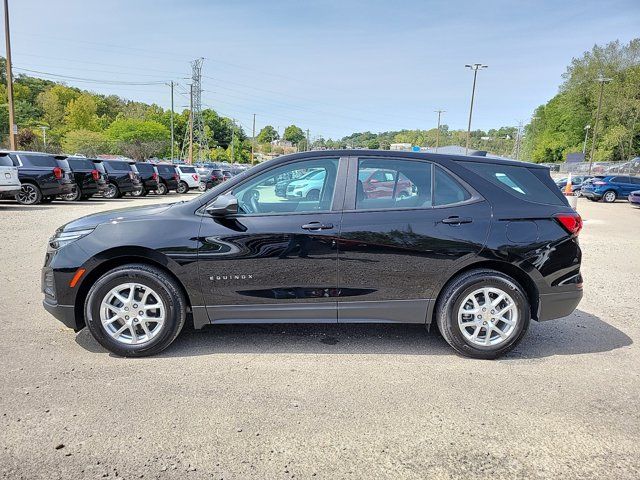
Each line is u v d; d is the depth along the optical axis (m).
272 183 3.97
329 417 3.00
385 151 4.05
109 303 3.78
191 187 29.66
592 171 57.91
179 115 122.69
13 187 14.54
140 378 3.47
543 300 3.98
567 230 3.98
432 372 3.69
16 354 3.84
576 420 3.02
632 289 6.52
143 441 2.69
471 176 4.03
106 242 3.74
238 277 3.81
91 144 79.88
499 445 2.74
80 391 3.25
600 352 4.17
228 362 3.79
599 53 82.69
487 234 3.88
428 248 3.85
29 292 5.60
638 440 2.81
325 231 3.82
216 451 2.62
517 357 4.03
